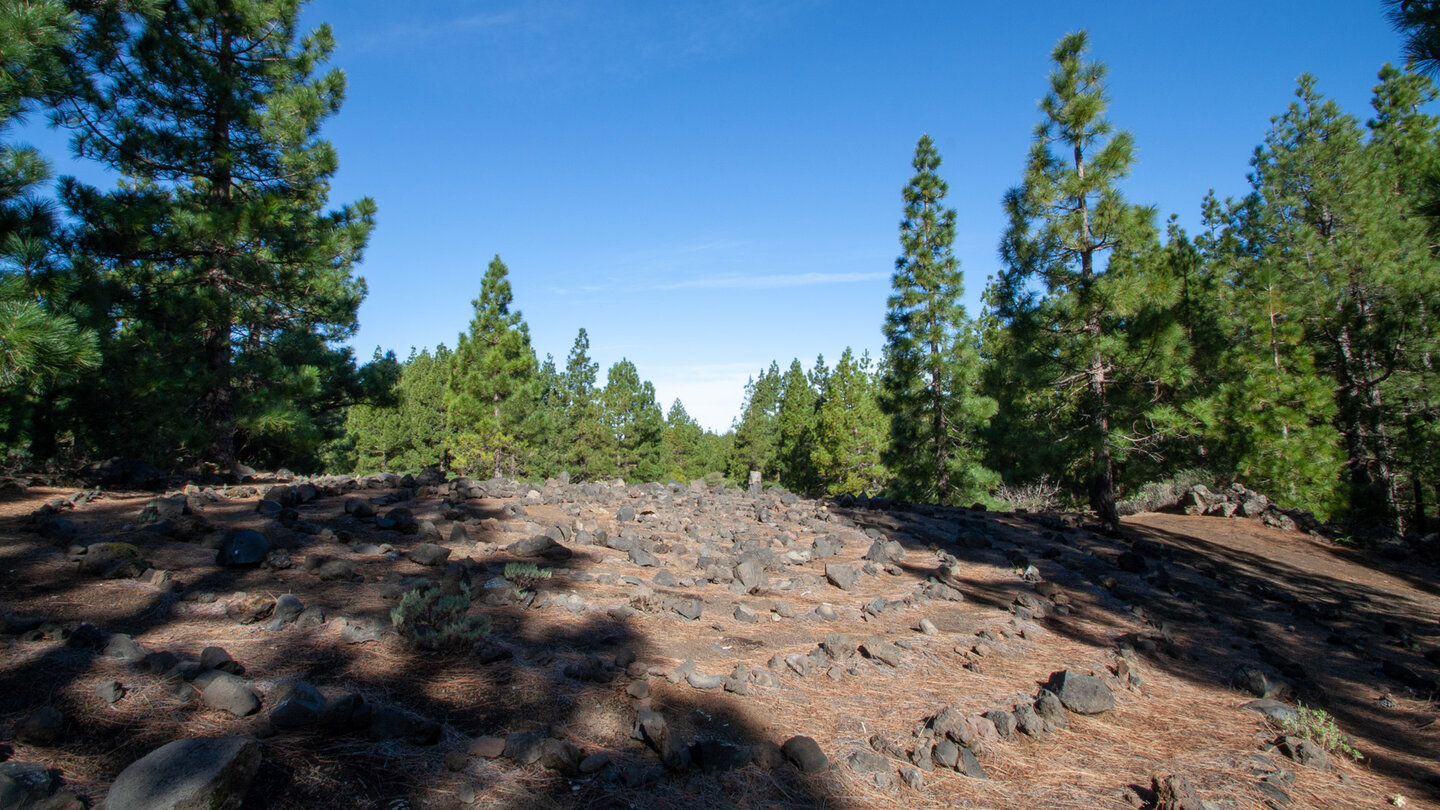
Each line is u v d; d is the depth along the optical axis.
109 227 11.02
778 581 7.65
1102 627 7.75
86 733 3.12
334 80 14.92
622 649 4.82
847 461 41.94
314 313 17.52
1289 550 14.60
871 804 3.77
